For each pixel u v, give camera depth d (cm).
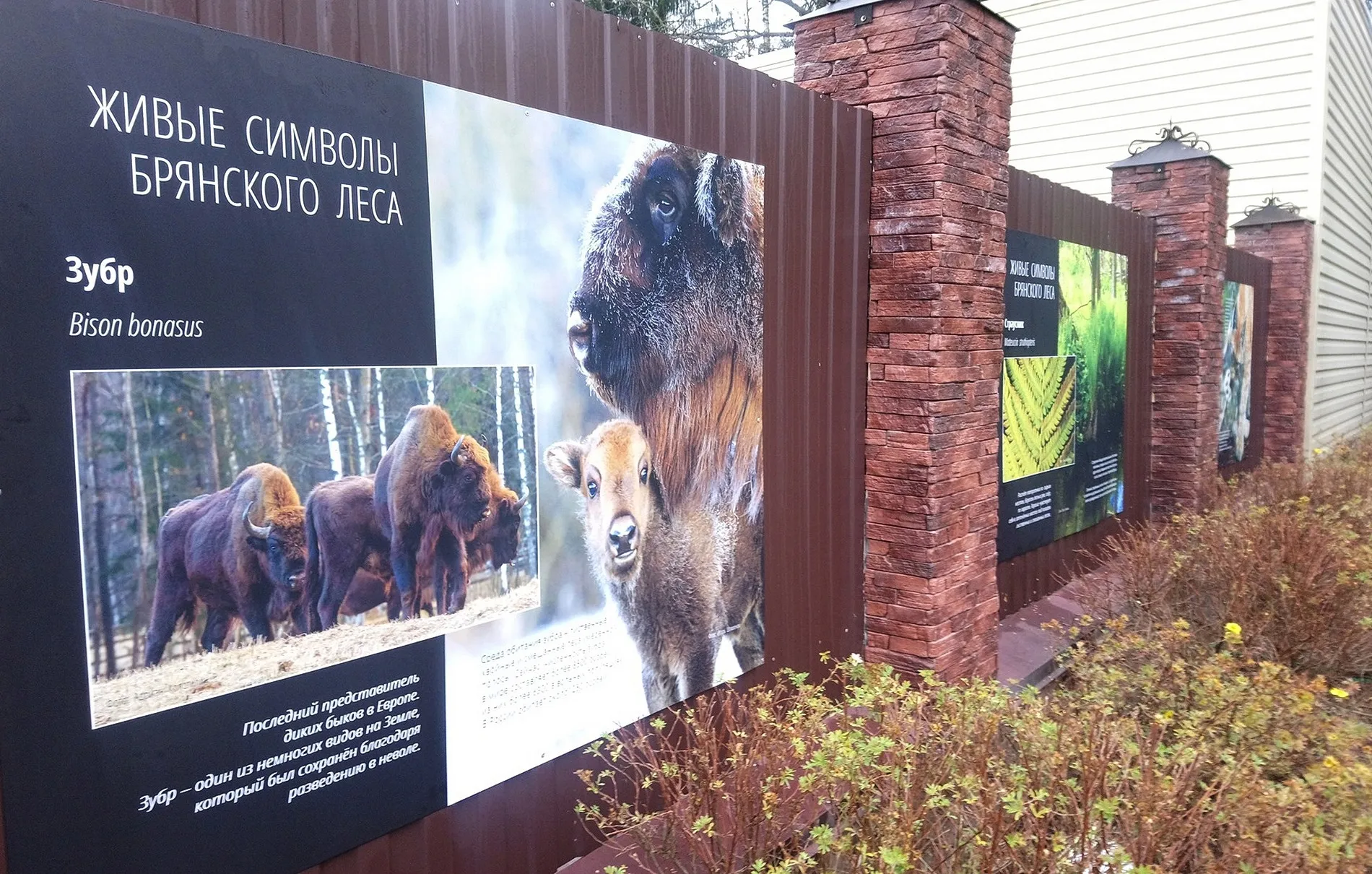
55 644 171
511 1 253
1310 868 232
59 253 167
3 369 162
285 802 209
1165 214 770
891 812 229
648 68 301
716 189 333
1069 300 616
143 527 181
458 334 241
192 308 186
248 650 200
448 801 247
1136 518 764
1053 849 231
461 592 247
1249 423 1020
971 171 429
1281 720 321
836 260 405
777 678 315
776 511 376
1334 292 1191
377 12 220
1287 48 1000
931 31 401
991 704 279
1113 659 394
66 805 174
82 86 168
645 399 306
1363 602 459
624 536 301
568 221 273
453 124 237
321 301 209
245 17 193
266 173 197
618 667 301
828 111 392
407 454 230
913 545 422
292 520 206
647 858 280
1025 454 568
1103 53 1116
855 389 426
